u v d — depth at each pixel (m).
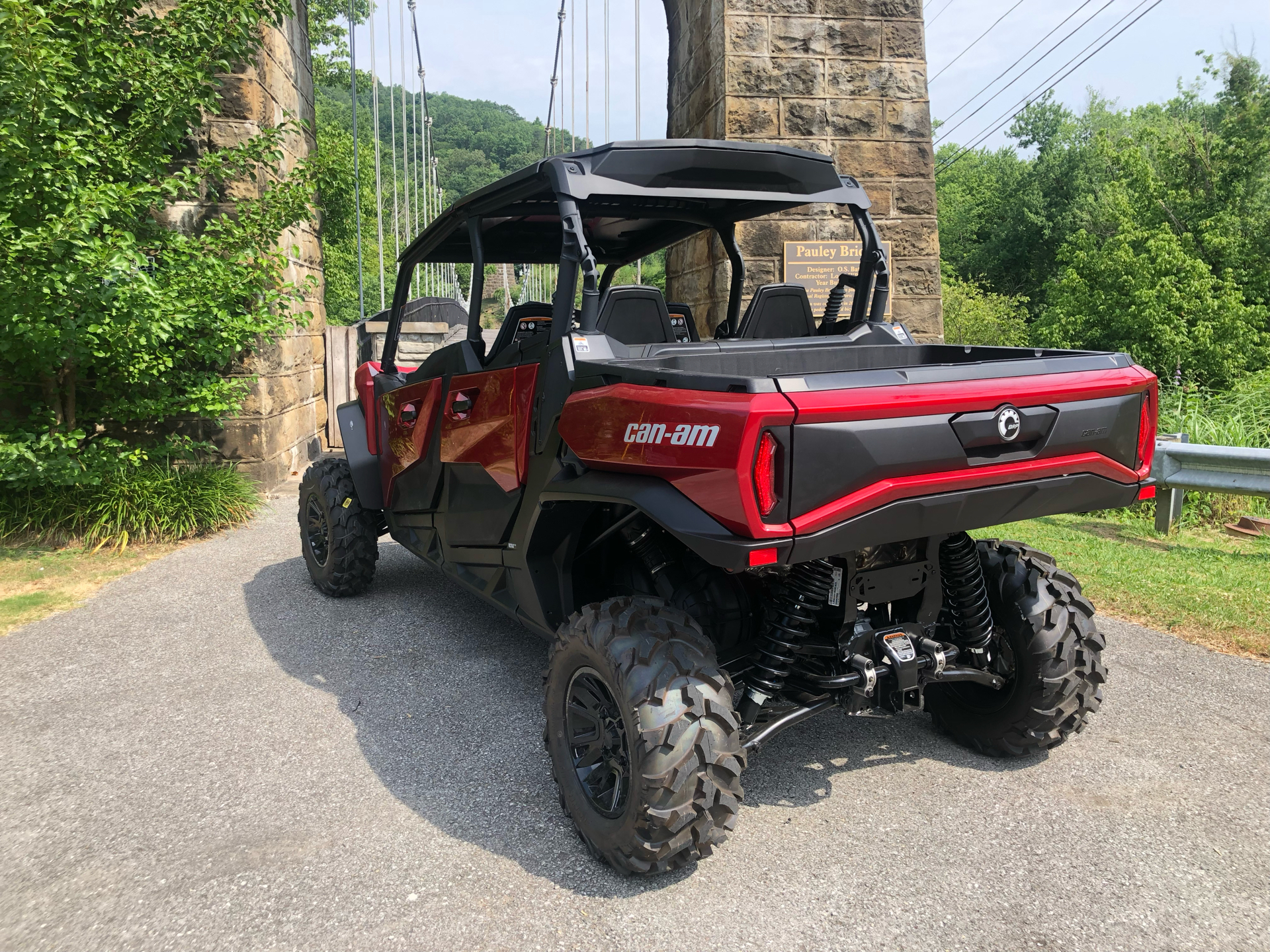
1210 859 2.44
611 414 2.46
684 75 9.78
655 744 2.25
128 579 5.48
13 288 5.33
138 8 6.46
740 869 2.45
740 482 2.03
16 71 5.24
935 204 8.66
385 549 6.38
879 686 2.71
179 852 2.54
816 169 3.17
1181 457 5.93
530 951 2.12
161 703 3.62
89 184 5.70
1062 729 2.97
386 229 35.56
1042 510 2.54
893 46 8.50
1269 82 32.97
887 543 2.33
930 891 2.33
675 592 2.83
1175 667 3.86
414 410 4.04
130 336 5.97
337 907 2.29
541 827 2.69
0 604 4.95
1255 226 30.84
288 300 7.34
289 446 9.13
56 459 6.05
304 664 4.05
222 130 7.78
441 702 3.62
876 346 3.16
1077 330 32.28
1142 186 33.72
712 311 8.30
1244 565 5.32
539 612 3.13
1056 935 2.14
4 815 2.75
